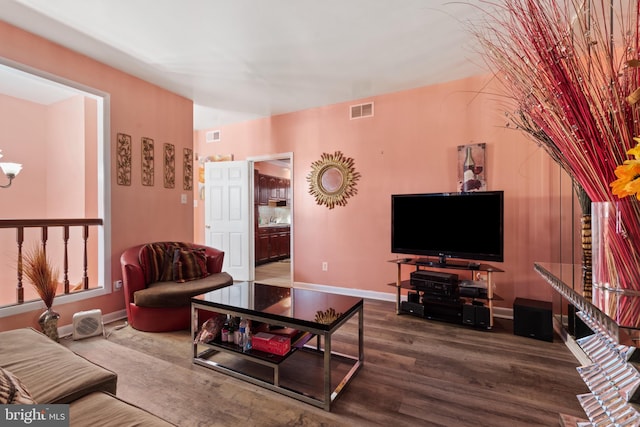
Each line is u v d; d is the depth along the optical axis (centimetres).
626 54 82
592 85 86
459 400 175
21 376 117
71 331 273
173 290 271
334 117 414
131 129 328
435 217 309
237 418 160
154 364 216
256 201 650
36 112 418
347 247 405
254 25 244
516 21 94
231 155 507
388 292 379
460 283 302
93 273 383
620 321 78
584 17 85
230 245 500
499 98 316
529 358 224
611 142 86
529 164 305
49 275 246
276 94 382
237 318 219
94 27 244
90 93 292
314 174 427
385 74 327
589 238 133
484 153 322
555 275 140
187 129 394
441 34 255
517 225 310
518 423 156
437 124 349
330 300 216
